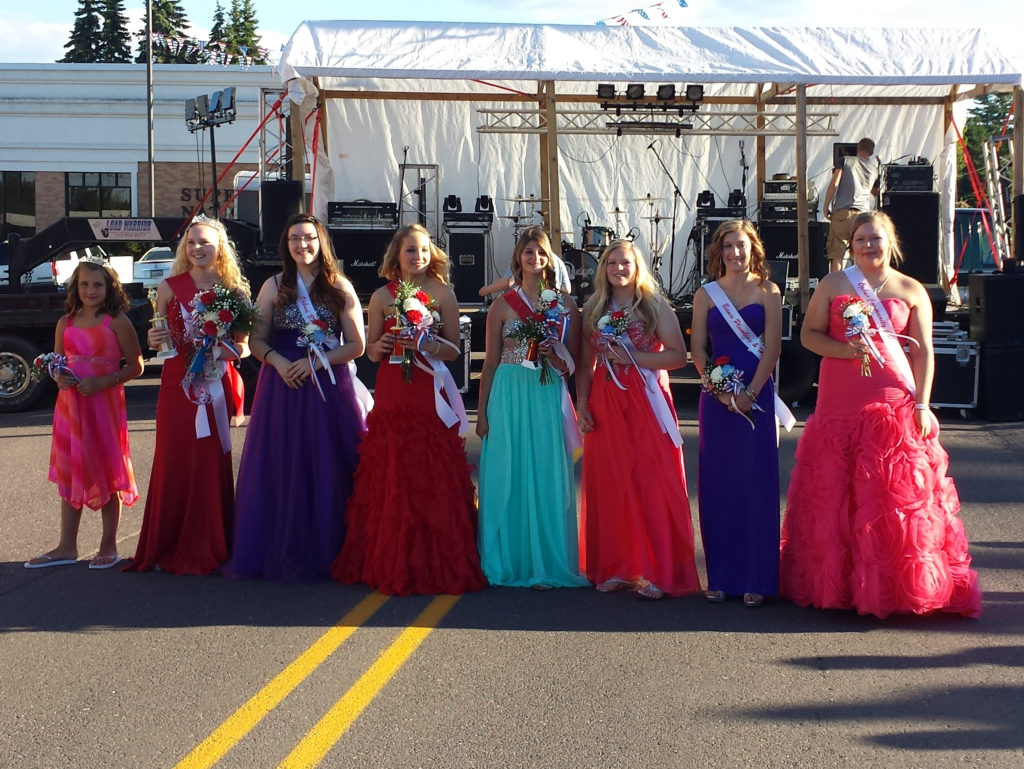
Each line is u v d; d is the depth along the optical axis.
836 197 11.91
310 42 11.43
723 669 4.09
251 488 5.30
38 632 4.57
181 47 26.59
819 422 4.73
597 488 5.11
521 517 5.21
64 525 5.65
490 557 5.21
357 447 5.34
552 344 5.07
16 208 29.78
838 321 4.70
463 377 11.23
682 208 14.76
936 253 12.13
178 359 5.37
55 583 5.29
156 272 19.73
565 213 14.68
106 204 29.81
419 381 5.15
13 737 3.56
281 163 13.11
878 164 12.91
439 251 5.35
